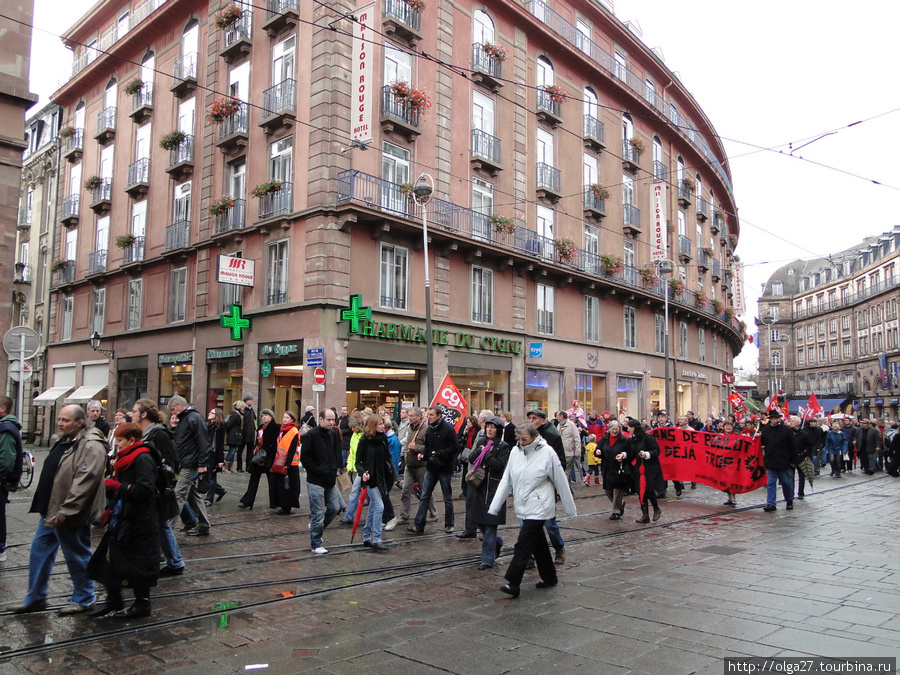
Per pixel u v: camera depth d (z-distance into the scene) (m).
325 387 18.84
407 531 10.22
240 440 17.62
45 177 34.62
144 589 5.86
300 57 20.75
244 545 8.94
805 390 88.88
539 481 6.86
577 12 29.70
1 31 13.84
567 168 28.20
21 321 35.38
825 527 10.77
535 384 25.83
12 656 4.98
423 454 10.15
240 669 4.75
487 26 25.00
